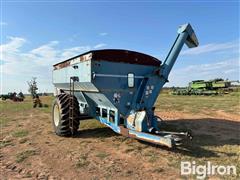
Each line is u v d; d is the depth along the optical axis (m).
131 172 4.03
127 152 5.17
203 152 5.02
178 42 6.54
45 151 5.38
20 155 5.09
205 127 8.07
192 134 6.88
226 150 5.14
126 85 6.07
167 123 8.94
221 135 6.74
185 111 13.36
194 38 7.03
